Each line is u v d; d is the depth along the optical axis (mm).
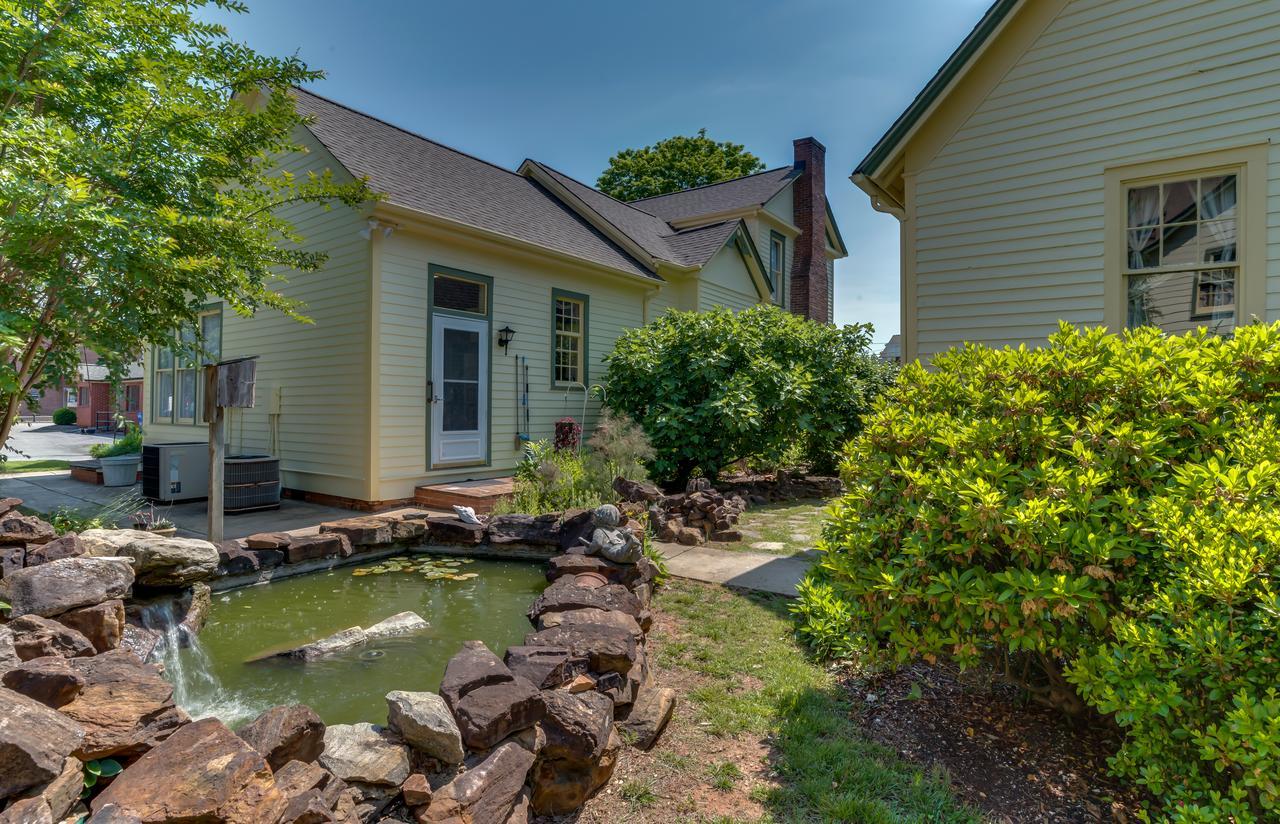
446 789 1826
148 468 7715
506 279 9000
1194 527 2070
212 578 4152
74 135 4121
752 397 8594
